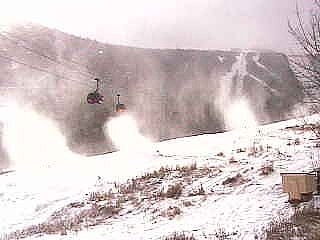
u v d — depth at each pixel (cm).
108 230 1527
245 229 1219
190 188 1816
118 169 2431
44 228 1708
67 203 1983
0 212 2089
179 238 1234
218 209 1491
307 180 1328
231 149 2436
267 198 1480
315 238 1007
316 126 1709
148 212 1661
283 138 2488
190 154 2506
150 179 2055
